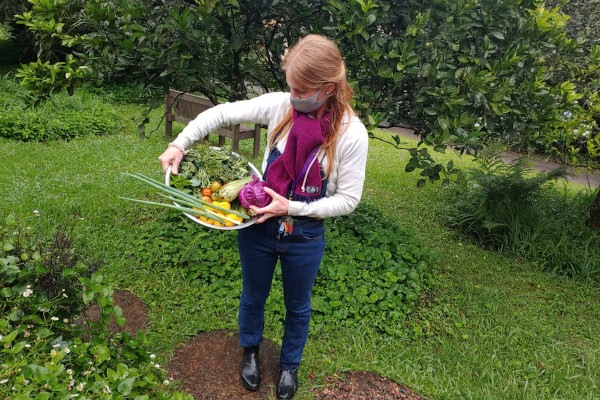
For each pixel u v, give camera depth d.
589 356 3.45
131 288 3.65
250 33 3.90
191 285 3.76
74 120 7.85
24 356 2.06
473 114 3.74
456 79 3.69
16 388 1.84
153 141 7.67
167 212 4.74
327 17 3.76
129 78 3.77
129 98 10.37
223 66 3.85
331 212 2.15
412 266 4.31
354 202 2.16
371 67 3.56
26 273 2.26
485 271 4.62
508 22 3.82
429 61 3.62
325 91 1.98
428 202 6.32
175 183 2.27
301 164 2.06
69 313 2.48
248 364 2.78
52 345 2.19
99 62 3.54
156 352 2.99
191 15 3.25
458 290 4.18
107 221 4.62
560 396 3.04
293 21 3.94
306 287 2.43
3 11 11.31
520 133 4.21
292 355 2.68
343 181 2.14
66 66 3.55
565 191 5.98
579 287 4.47
